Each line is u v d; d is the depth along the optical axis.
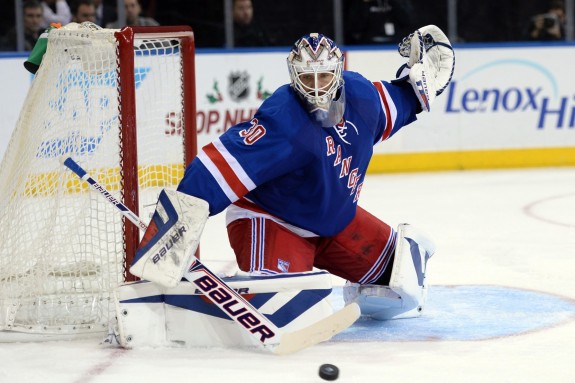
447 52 10.15
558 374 7.64
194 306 8.56
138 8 22.00
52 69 9.46
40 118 9.47
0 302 9.09
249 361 8.10
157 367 7.95
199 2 22.70
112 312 9.21
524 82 23.31
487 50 23.00
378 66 22.77
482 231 15.41
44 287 9.33
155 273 8.30
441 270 12.31
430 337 8.94
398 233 9.26
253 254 8.95
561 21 24.38
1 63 20.33
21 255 9.33
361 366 7.90
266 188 8.94
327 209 9.03
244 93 22.09
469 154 23.27
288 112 8.51
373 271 9.49
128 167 9.34
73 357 8.33
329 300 8.58
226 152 8.44
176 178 11.07
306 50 8.39
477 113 23.19
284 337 8.25
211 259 13.51
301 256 9.07
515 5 24.30
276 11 23.19
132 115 9.33
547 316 9.71
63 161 9.09
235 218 9.20
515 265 12.59
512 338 8.84
